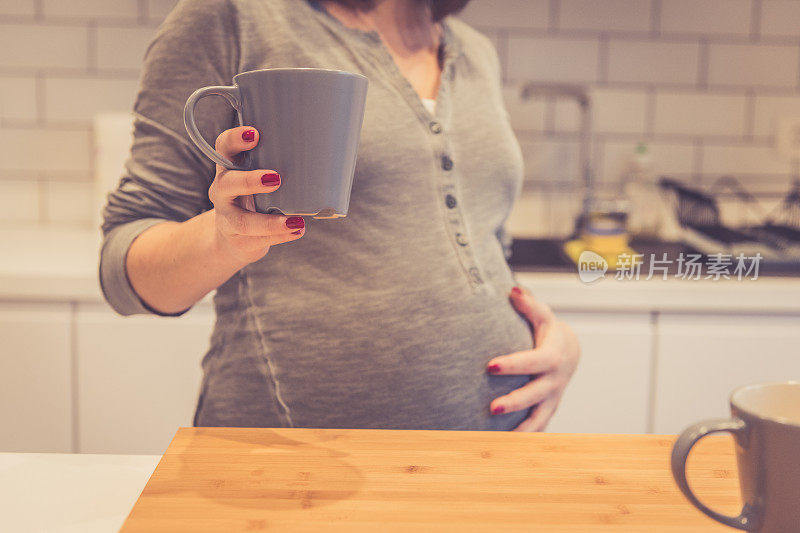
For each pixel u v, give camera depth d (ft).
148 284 2.31
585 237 6.03
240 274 2.59
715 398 5.16
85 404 5.13
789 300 5.03
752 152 6.88
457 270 2.61
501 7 6.59
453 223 2.64
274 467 1.88
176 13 2.46
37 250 5.66
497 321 2.70
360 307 2.48
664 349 5.12
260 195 1.68
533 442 2.07
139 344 5.09
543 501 1.72
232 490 1.75
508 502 1.71
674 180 6.88
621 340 5.10
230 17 2.47
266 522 1.60
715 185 6.90
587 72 6.71
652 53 6.70
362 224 2.50
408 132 2.58
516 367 2.67
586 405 5.16
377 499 1.72
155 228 2.35
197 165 2.47
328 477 1.83
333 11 2.74
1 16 6.42
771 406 1.52
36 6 6.42
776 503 1.34
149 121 2.43
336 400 2.51
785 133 6.81
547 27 6.63
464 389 2.59
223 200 1.69
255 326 2.55
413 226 2.56
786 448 1.30
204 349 5.11
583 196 6.55
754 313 5.14
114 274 2.38
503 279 2.86
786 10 6.69
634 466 1.92
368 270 2.49
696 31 6.69
